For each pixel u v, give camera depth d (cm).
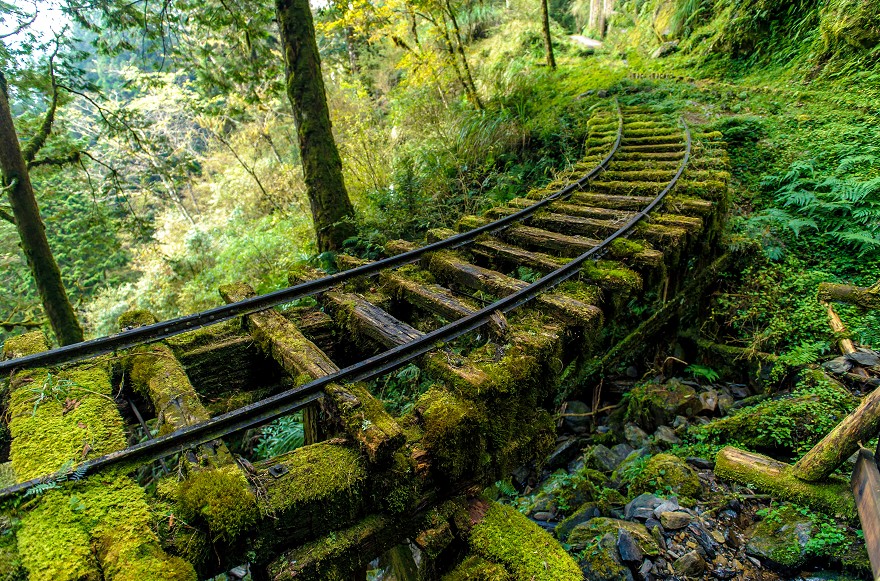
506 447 243
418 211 683
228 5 729
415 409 227
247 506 160
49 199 962
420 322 412
